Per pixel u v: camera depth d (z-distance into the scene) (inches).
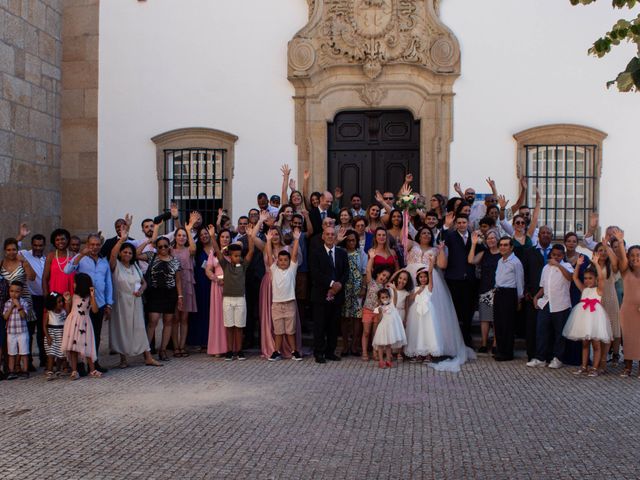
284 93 546.6
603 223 518.0
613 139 516.4
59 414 281.3
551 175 524.4
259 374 356.5
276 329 394.6
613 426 265.1
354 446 242.1
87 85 571.5
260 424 266.8
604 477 213.9
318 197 443.5
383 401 301.3
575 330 358.6
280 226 426.9
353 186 553.0
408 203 412.5
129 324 374.9
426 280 385.7
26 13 526.3
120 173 567.5
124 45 566.6
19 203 521.3
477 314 504.7
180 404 295.4
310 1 539.5
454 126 531.2
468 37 529.0
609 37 214.7
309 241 429.4
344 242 420.5
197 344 423.8
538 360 378.6
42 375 360.5
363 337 394.6
